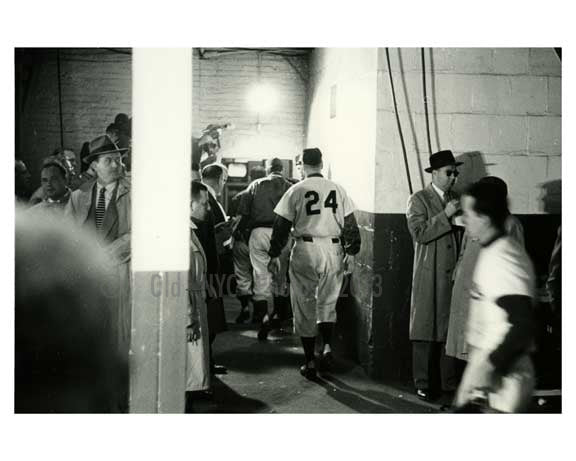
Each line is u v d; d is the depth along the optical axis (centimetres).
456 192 502
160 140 331
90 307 430
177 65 331
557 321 462
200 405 444
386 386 495
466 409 409
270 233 675
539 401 444
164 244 335
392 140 502
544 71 504
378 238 506
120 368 425
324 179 518
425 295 455
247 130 949
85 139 774
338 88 668
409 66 500
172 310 339
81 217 453
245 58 941
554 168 509
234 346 613
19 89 716
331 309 527
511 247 388
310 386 491
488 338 378
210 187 696
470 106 503
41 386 423
